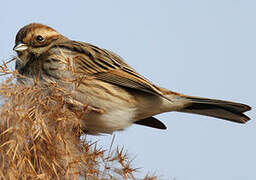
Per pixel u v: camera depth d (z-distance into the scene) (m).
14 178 6.62
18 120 7.01
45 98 7.96
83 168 7.42
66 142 7.33
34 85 7.91
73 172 7.10
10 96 7.30
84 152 7.71
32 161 7.16
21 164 6.72
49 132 7.42
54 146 7.18
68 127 7.79
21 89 7.62
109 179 7.50
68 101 8.45
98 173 7.52
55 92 8.27
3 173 6.70
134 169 7.70
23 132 6.96
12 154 6.85
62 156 7.26
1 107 7.15
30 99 7.63
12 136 6.92
